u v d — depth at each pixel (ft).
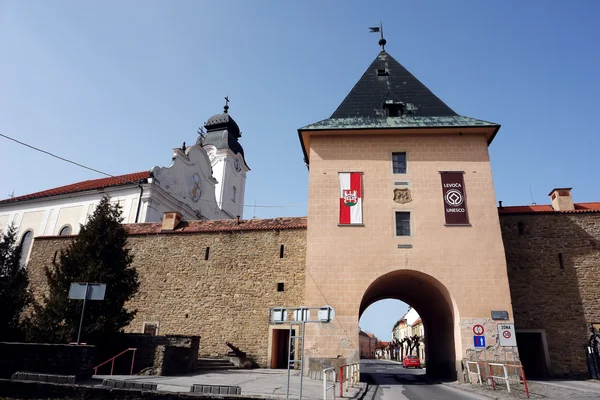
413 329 225.56
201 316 76.59
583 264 70.44
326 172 68.44
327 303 61.36
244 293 76.43
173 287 79.61
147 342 56.54
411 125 69.26
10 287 60.13
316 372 57.57
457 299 60.29
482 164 67.31
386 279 66.03
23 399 33.12
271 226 80.07
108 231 61.31
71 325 54.85
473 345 58.13
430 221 64.39
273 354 72.13
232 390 33.50
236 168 180.14
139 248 83.87
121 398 32.63
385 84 79.56
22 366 39.88
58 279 57.57
